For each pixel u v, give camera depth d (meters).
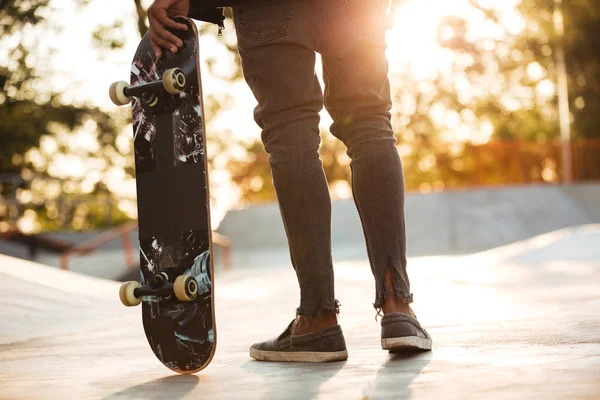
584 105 20.02
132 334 2.86
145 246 1.86
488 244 15.42
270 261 13.48
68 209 18.66
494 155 17.58
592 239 8.82
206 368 1.89
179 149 1.83
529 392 1.33
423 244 15.49
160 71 1.90
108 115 20.14
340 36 1.87
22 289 3.84
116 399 1.51
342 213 16.17
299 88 1.85
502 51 22.59
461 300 3.85
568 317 2.56
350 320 3.01
